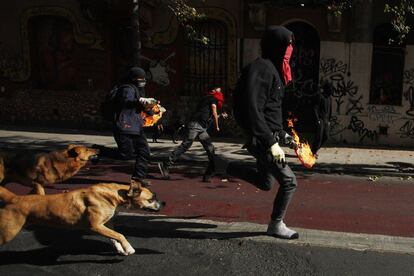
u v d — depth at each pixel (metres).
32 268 4.88
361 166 10.52
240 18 13.92
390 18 13.01
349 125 13.64
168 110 14.82
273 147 5.03
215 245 5.49
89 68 15.32
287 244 5.53
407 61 13.15
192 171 9.94
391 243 5.61
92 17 14.73
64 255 5.19
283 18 13.67
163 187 8.52
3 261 5.03
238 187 8.55
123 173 9.58
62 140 13.12
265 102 5.16
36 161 5.89
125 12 14.32
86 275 4.73
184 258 5.14
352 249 5.40
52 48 15.57
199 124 8.92
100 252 5.28
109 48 15.09
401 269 4.89
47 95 15.59
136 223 6.21
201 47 14.52
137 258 5.13
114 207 4.91
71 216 4.75
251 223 6.28
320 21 13.43
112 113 7.64
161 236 5.77
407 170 10.20
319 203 7.66
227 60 14.34
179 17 11.85
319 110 10.59
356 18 13.18
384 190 8.65
